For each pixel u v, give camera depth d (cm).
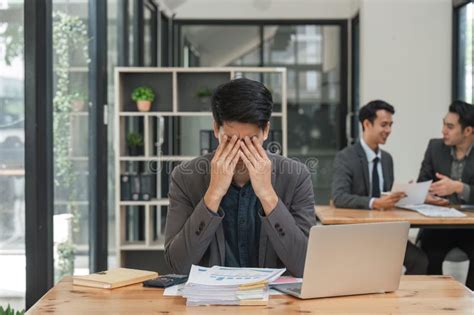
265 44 903
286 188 230
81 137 475
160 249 538
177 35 903
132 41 683
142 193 536
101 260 511
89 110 502
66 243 432
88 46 498
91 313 181
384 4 773
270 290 206
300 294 196
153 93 557
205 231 215
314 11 895
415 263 425
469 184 452
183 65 905
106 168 521
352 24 885
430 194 443
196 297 189
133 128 629
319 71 902
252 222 225
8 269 321
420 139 773
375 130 457
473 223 380
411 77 774
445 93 771
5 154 318
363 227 197
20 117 337
